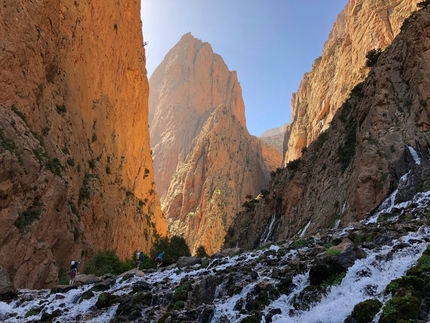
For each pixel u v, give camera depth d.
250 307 11.44
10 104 30.55
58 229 30.06
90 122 51.34
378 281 9.94
